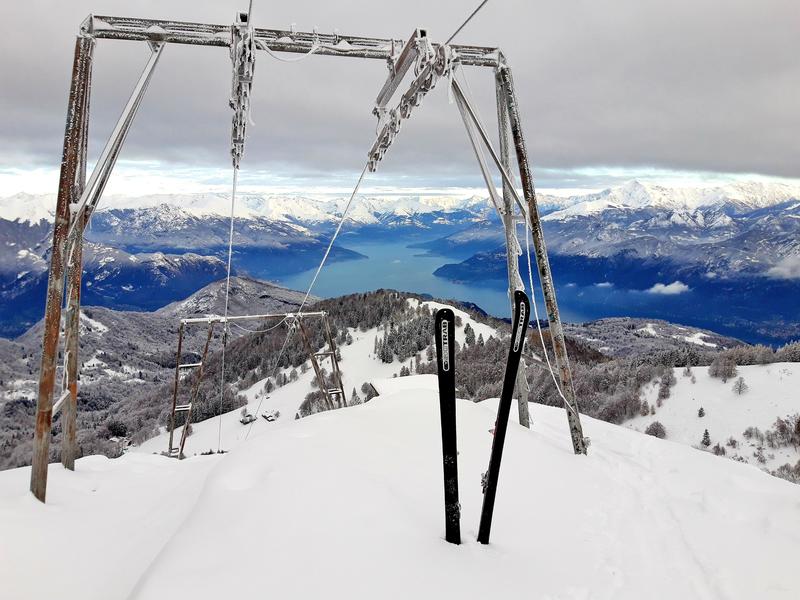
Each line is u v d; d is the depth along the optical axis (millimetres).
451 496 5156
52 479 7871
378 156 11734
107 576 5230
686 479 7773
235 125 9211
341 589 4086
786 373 74625
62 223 7219
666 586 4945
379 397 11703
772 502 6547
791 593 4750
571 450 9523
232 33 8555
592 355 107688
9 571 5117
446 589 4324
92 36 7887
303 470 6102
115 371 191375
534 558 5215
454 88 9648
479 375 86812
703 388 77438
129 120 8055
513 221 10719
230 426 92312
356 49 9547
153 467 9297
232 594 3895
